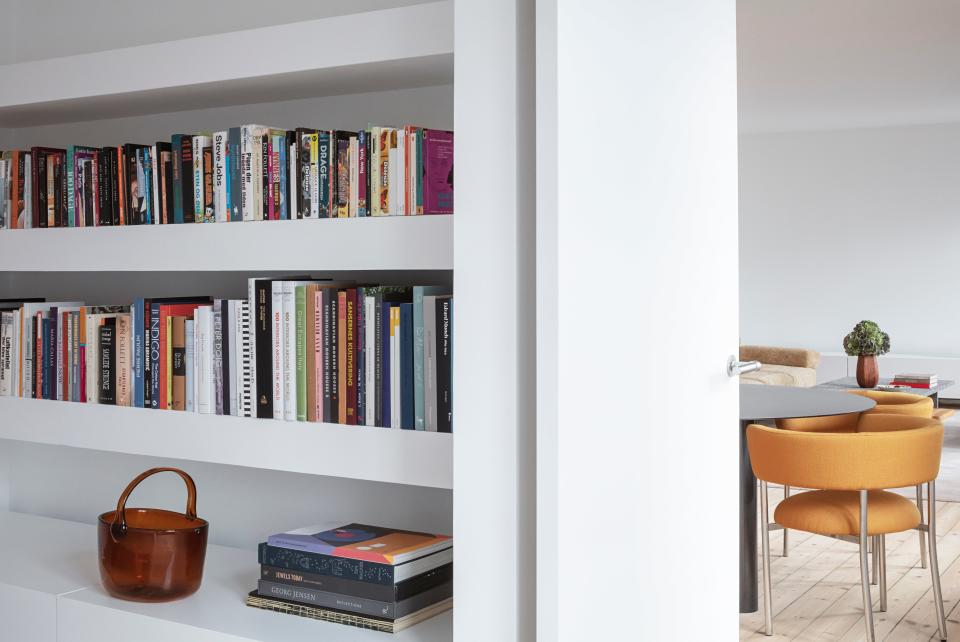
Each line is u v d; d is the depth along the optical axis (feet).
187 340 7.27
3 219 8.23
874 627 11.64
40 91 7.86
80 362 7.84
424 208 6.26
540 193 5.06
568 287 5.13
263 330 6.88
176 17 8.45
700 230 6.82
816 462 10.96
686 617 6.68
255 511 8.39
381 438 6.41
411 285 7.67
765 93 26.50
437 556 6.76
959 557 15.19
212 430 7.09
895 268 33.06
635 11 5.89
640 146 5.96
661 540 6.30
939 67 23.18
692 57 6.67
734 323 7.41
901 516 11.37
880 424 12.76
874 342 22.75
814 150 33.94
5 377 8.22
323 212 6.67
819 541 16.34
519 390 5.52
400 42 6.30
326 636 6.33
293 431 6.75
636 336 5.92
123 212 7.55
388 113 7.57
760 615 12.55
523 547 5.58
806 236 34.19
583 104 5.27
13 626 7.37
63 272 9.40
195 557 7.05
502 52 5.49
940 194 32.42
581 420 5.29
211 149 7.12
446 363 6.21
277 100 7.90
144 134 8.73
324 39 6.59
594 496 5.46
